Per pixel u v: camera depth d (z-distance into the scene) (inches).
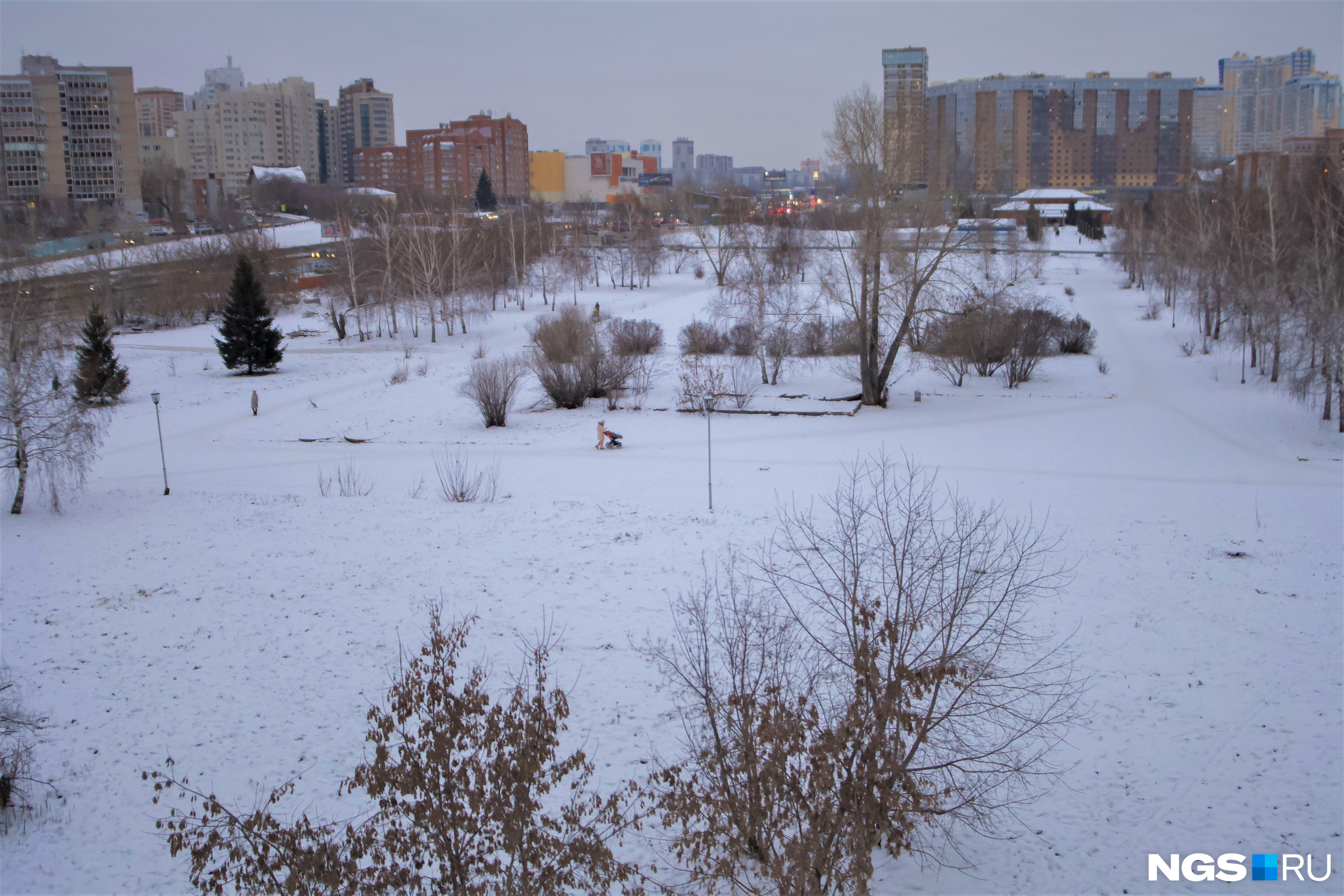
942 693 518.0
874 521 904.9
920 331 1790.1
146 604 731.4
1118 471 1146.0
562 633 662.5
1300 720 517.7
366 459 1350.9
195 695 582.6
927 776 438.3
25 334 1078.4
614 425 1544.0
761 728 382.0
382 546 875.4
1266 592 706.8
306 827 396.8
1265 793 454.0
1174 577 746.2
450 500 1064.8
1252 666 585.3
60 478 1074.7
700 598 711.1
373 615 703.7
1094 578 747.4
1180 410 1542.8
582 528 923.4
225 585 772.6
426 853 422.3
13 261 2496.3
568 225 5762.8
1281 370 1723.7
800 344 2059.5
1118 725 522.0
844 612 566.9
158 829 438.6
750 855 389.1
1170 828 432.8
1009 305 1829.5
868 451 1280.8
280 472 1274.6
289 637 666.8
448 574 789.2
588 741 519.2
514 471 1224.8
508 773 373.7
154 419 1721.2
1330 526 881.5
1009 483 1080.8
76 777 495.8
